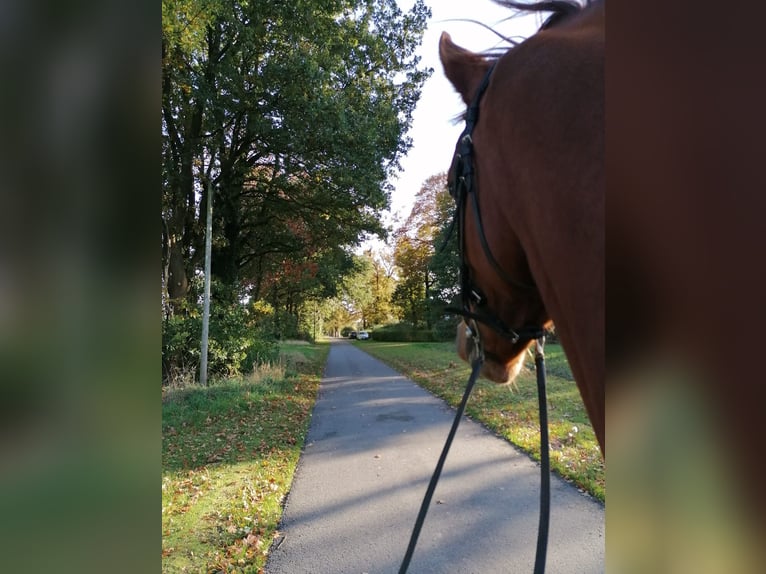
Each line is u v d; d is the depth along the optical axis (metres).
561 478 5.04
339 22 13.62
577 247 0.84
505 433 6.84
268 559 3.58
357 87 14.55
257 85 12.28
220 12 9.84
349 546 3.75
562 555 3.48
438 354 24.11
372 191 13.70
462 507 4.40
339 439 7.22
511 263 1.14
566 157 0.88
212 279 14.70
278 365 15.84
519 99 1.02
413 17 15.42
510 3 1.27
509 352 1.39
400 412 9.20
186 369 12.21
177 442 7.10
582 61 0.92
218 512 4.44
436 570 3.35
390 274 55.28
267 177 15.69
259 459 6.18
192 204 14.31
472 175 1.23
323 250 19.73
